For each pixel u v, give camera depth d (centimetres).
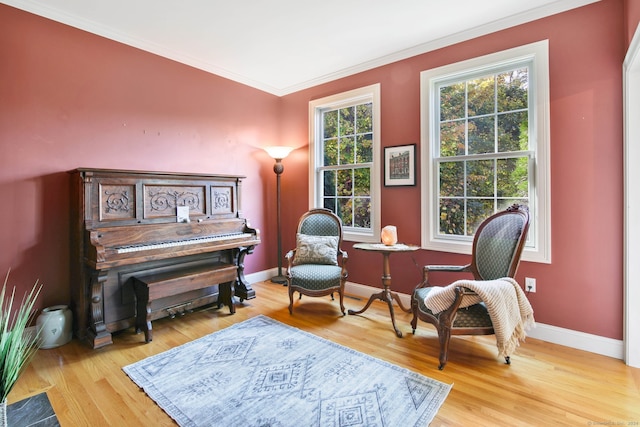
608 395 182
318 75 386
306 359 223
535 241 257
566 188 239
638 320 211
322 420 163
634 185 209
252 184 409
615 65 220
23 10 238
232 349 238
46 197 253
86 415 167
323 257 331
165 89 322
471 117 291
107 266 235
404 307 317
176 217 299
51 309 252
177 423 161
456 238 300
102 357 227
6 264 236
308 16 260
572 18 235
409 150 321
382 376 202
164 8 248
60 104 257
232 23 270
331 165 398
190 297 308
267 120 425
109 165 285
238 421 162
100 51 278
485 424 159
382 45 310
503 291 203
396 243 299
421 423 160
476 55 279
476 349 238
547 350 236
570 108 236
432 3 241
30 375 204
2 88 232
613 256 224
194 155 347
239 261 346
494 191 279
